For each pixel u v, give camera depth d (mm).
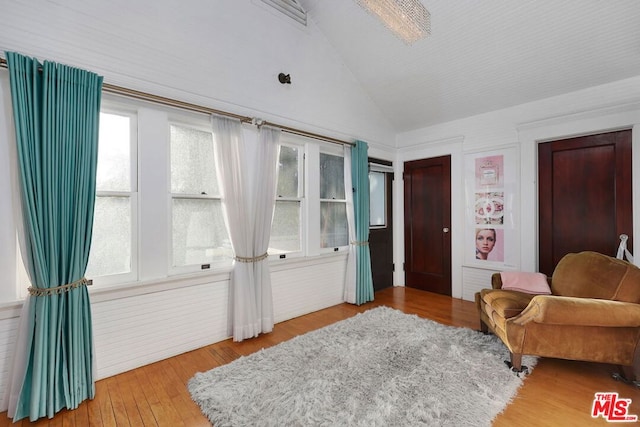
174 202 2406
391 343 2445
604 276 2094
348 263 3719
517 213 3379
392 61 3365
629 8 2205
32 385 1614
